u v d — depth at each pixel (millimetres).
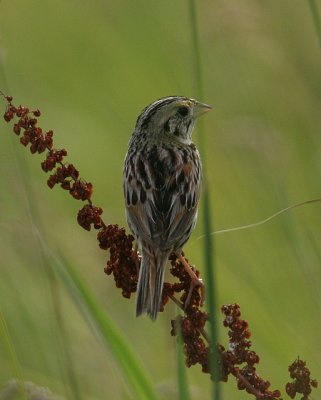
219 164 16172
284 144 16141
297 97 17516
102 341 9703
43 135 9836
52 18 21984
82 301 9742
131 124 19234
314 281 12133
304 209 15586
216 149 16328
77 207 17156
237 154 16094
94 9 21656
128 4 21375
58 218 14734
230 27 18109
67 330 13211
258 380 9562
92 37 21188
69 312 13609
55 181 9945
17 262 14102
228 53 18141
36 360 12977
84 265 14438
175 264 10422
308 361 13375
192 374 13617
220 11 18141
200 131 10453
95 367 12562
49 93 20469
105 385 12430
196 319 9586
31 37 21594
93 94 20203
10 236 14125
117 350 9680
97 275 14461
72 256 14430
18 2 22172
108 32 21094
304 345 13500
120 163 18391
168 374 13141
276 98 17609
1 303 13594
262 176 15750
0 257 14078
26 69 21016
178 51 19922
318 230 15070
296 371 9609
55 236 14523
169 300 10977
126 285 10141
